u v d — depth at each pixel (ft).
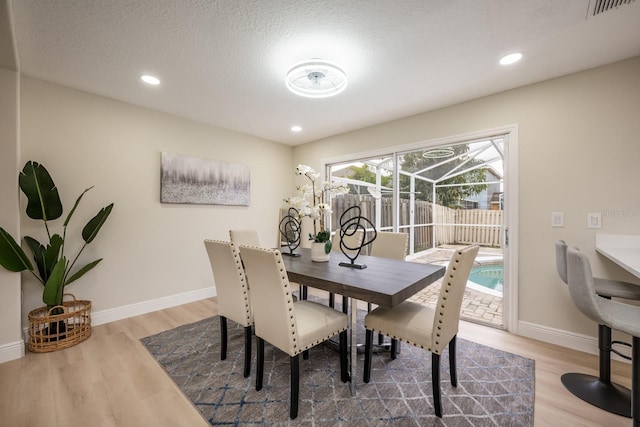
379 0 4.93
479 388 5.69
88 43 6.24
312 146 14.62
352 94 8.80
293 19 5.45
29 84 7.80
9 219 6.76
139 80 8.02
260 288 5.35
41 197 7.27
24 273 7.73
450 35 5.91
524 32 5.79
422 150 10.74
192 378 6.09
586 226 7.18
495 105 8.63
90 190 8.87
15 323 6.86
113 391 5.63
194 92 8.81
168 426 4.72
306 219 15.01
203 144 11.78
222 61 6.99
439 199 11.62
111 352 7.20
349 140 12.85
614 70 6.86
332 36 5.96
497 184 9.51
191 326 8.89
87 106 8.81
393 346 6.88
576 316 7.36
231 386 5.81
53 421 4.82
